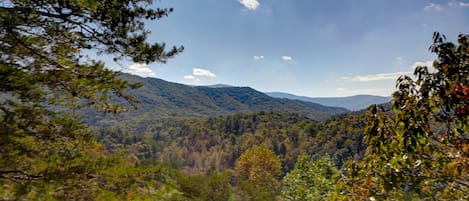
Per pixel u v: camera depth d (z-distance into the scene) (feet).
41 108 15.23
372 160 7.67
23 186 13.23
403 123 7.07
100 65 16.03
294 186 46.14
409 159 7.18
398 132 7.16
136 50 16.47
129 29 16.10
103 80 15.79
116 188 16.15
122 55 16.90
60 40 15.94
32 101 14.48
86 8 14.94
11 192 13.14
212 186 72.49
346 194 7.83
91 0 14.51
